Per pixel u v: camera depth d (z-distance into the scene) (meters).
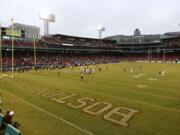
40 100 22.84
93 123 15.87
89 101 22.19
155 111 18.62
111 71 56.19
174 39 119.62
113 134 13.88
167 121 16.16
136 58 125.62
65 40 112.06
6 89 29.55
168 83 34.41
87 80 38.31
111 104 20.94
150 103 21.33
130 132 14.17
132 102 21.72
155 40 147.12
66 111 18.80
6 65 64.75
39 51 90.19
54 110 19.09
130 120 16.44
